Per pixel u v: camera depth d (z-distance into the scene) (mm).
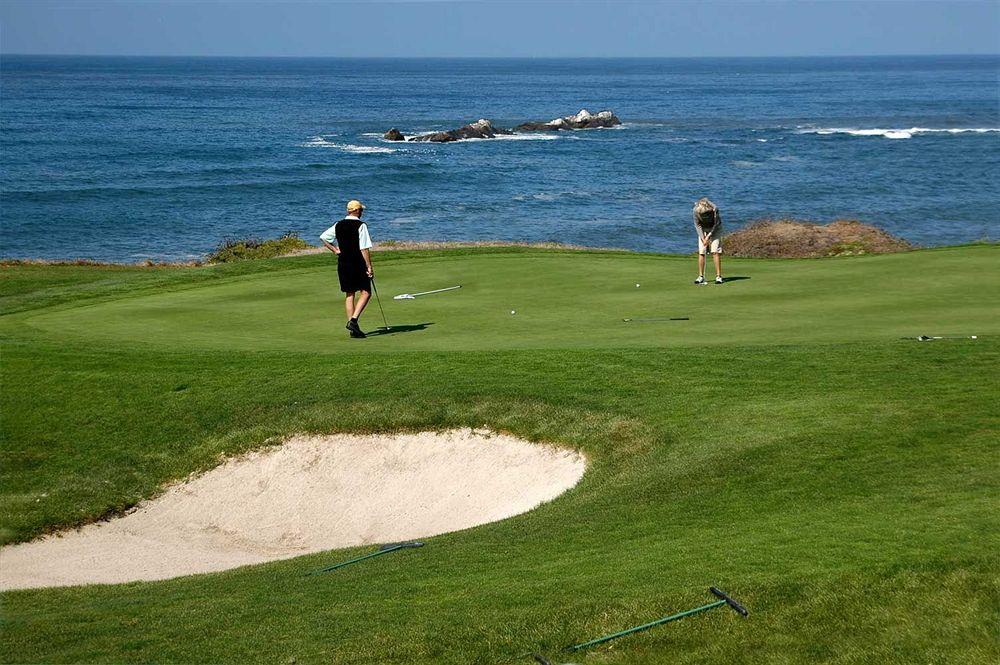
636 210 67812
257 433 15320
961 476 10906
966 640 7656
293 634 8867
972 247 25891
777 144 111000
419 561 10719
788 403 13969
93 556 13453
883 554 8891
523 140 116688
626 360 16078
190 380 16516
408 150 104375
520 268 24750
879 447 12070
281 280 24469
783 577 8664
